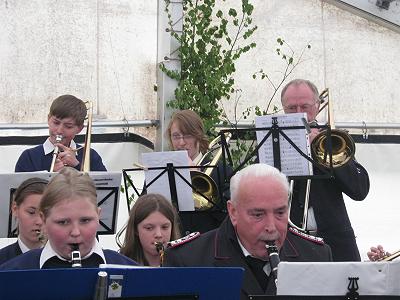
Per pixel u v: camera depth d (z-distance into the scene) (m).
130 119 12.73
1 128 12.15
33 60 12.40
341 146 9.27
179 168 8.94
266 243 5.99
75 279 5.11
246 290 6.14
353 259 9.34
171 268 5.24
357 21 13.40
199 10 12.89
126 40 12.80
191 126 9.70
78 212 5.73
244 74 13.18
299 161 8.74
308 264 5.43
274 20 13.28
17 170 9.91
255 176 6.03
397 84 13.43
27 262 5.94
